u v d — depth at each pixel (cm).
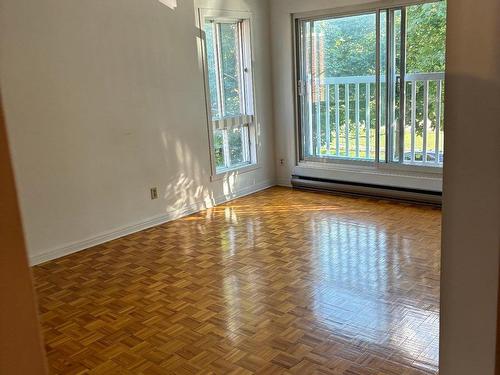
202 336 243
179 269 330
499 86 109
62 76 358
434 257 327
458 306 126
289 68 519
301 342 233
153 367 220
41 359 58
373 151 488
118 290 303
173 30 428
